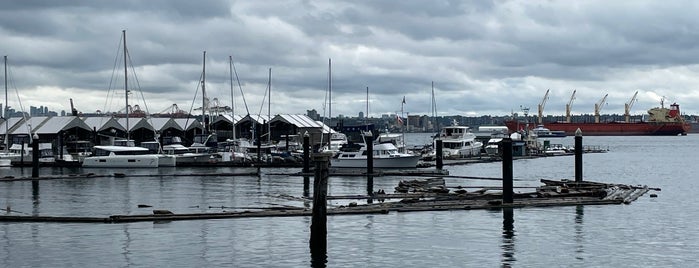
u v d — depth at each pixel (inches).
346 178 3191.4
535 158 5462.6
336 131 6245.1
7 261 1294.3
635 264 1298.0
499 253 1374.3
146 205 2064.5
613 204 2015.3
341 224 1654.8
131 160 4005.9
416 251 1386.6
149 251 1369.3
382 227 1619.1
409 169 3710.6
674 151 7204.7
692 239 1517.0
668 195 2363.4
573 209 1911.9
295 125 5846.5
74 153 4626.0
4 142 4741.6
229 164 4084.6
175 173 3572.8
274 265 1275.8
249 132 5915.4
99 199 2299.5
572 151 6200.8
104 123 5191.9
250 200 2249.0
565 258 1339.8
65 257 1323.8
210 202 2194.9
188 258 1321.4
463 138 5196.9
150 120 5595.5
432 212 1836.9
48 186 2787.9
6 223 1635.1
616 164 4753.9
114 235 1505.9
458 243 1459.2
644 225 1675.7
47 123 5073.8
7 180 3029.0
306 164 3405.5
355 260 1314.0
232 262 1294.3
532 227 1635.1
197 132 5836.6
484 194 2161.7
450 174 3558.1
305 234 1525.6
